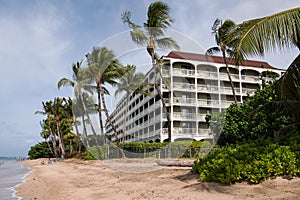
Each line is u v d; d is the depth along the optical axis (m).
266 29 5.76
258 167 6.16
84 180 11.00
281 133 9.28
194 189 6.38
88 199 6.87
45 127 59.59
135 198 6.31
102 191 7.74
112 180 9.80
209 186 6.30
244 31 5.93
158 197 6.14
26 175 18.06
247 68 33.84
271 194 5.31
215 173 6.58
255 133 13.38
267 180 5.93
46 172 19.03
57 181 11.98
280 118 11.52
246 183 6.02
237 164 6.36
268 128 12.52
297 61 7.19
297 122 8.99
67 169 19.69
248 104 14.52
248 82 33.38
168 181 7.85
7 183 13.34
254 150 7.11
